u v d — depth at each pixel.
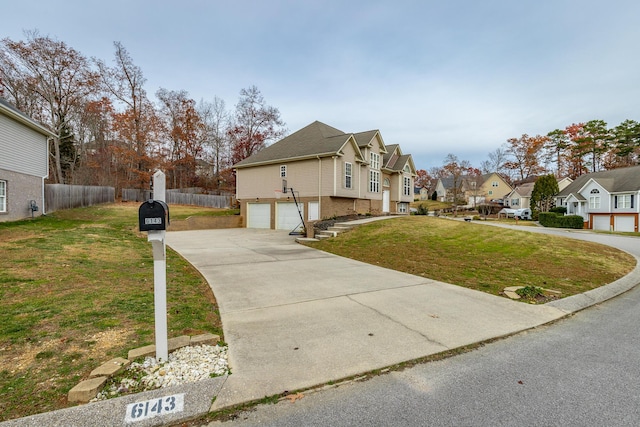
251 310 4.68
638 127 37.91
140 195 27.86
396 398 2.52
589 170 43.31
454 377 2.87
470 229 13.69
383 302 5.16
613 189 27.62
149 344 3.25
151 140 30.88
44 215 15.27
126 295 4.95
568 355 3.37
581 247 11.09
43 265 6.40
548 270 7.79
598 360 3.24
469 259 8.88
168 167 31.61
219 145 37.12
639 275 7.84
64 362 2.84
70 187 18.94
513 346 3.59
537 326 4.26
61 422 2.06
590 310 5.08
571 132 43.16
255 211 21.83
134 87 29.98
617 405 2.44
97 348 3.13
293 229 19.44
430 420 2.23
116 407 2.25
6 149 12.62
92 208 19.92
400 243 11.03
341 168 18.36
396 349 3.42
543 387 2.70
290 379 2.76
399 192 25.75
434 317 4.48
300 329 3.96
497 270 7.73
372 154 22.05
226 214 22.77
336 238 12.90
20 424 2.01
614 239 15.91
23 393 2.36
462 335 3.86
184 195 29.11
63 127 28.70
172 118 33.09
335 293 5.68
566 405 2.44
